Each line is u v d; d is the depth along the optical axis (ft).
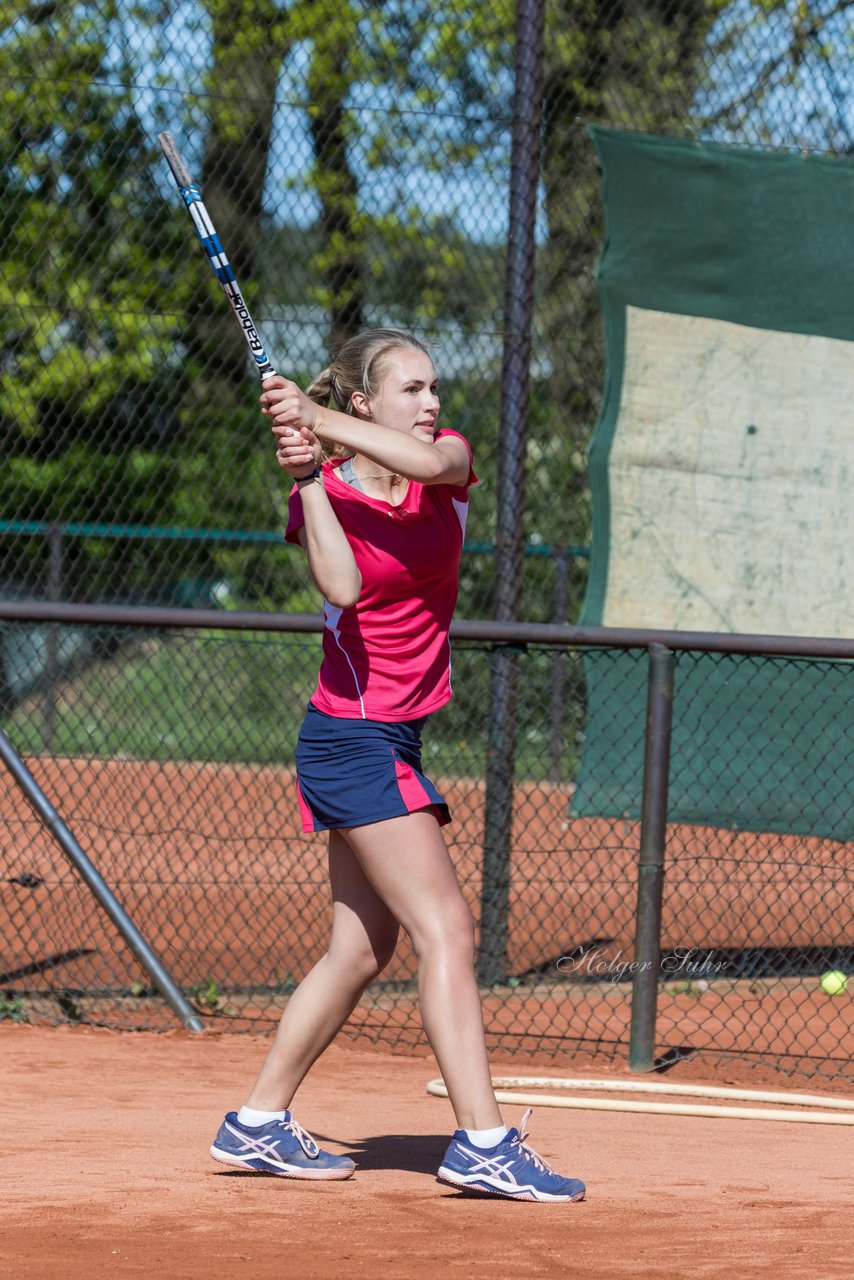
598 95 74.64
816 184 63.93
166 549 117.60
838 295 63.36
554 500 108.37
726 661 62.64
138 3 79.46
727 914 69.51
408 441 32.37
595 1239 31.30
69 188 84.89
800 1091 52.65
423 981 33.68
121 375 100.01
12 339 90.27
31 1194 34.47
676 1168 39.63
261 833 78.74
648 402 65.10
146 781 82.94
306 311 104.99
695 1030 59.47
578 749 70.90
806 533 63.62
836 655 52.26
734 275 64.49
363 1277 28.32
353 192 86.84
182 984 63.10
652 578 64.95
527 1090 51.96
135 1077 50.83
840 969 64.80
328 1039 36.01
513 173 66.85
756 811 62.64
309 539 32.86
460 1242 30.89
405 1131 43.16
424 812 33.73
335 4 77.82
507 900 63.93
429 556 33.42
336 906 35.45
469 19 78.13
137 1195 34.40
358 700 33.71
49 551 110.73
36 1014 59.98
